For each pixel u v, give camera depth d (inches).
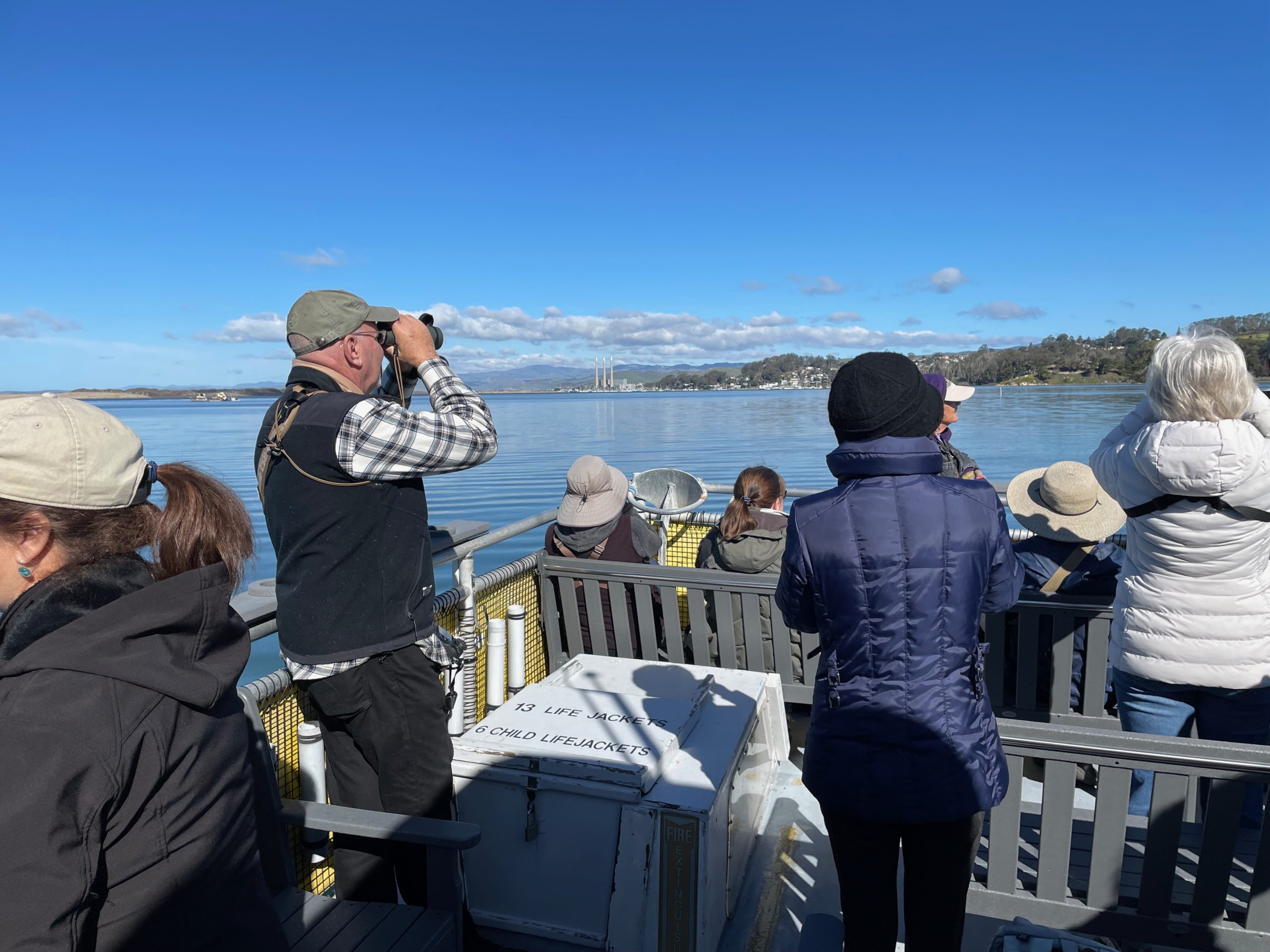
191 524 45.0
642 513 211.0
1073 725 131.2
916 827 68.4
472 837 69.6
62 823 36.2
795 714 152.3
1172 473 88.7
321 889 93.5
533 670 149.8
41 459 40.1
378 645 77.8
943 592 65.7
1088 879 88.4
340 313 81.7
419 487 82.4
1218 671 93.1
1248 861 94.3
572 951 88.9
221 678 43.7
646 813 84.9
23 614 40.1
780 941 90.7
